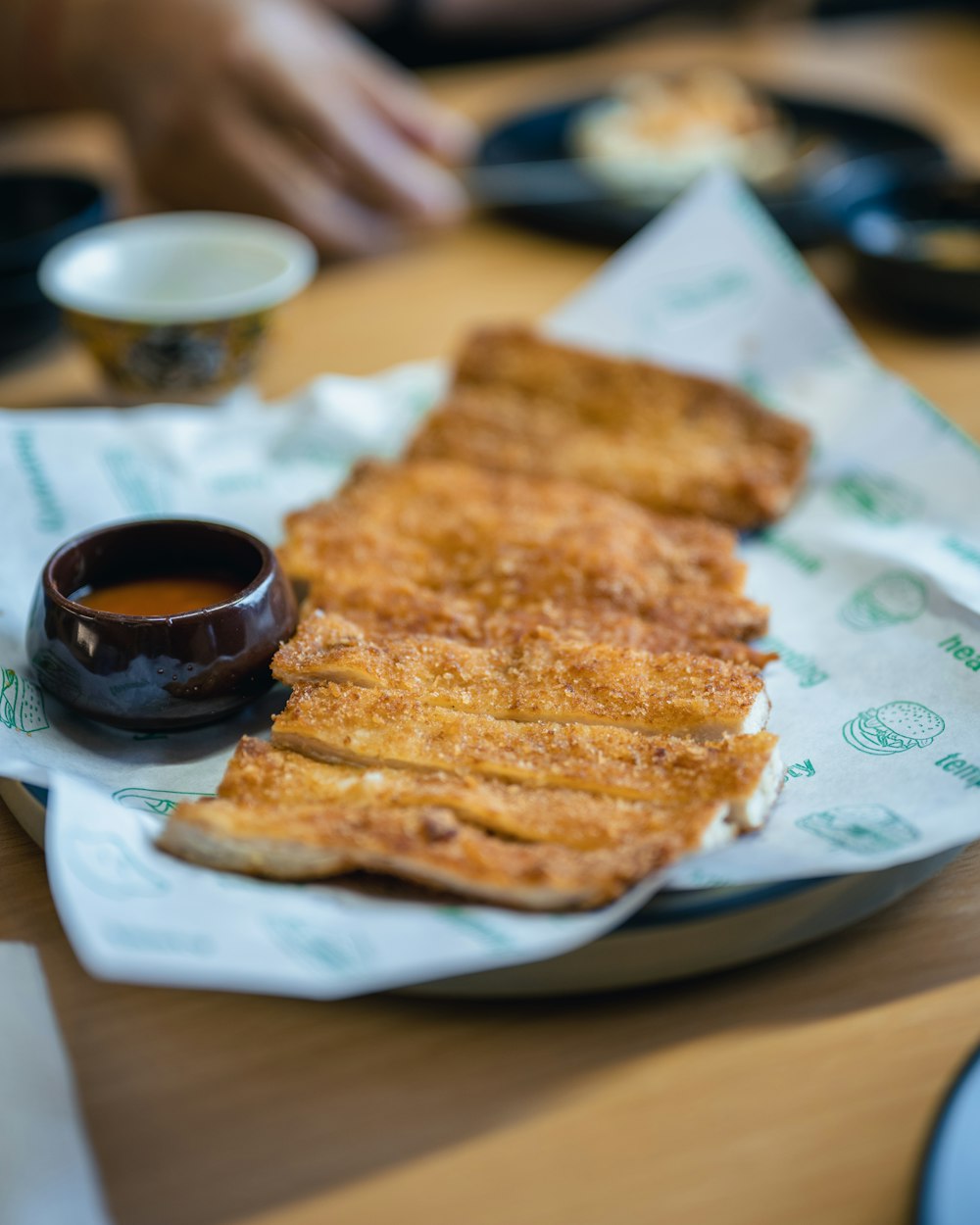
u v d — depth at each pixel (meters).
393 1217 0.41
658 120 0.94
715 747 0.49
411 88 1.13
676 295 0.73
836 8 1.53
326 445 0.67
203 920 0.43
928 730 0.51
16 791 0.49
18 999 0.44
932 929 0.47
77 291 0.69
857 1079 0.43
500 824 0.47
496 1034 0.45
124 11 0.87
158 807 0.50
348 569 0.58
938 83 1.10
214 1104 0.43
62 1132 0.42
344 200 0.87
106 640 0.51
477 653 0.54
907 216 0.82
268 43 0.84
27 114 0.99
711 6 1.46
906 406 0.65
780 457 0.64
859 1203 0.41
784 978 0.46
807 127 0.98
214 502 0.63
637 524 0.61
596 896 0.44
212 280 0.73
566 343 0.70
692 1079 0.44
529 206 0.87
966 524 0.61
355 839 0.46
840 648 0.55
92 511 0.60
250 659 0.53
